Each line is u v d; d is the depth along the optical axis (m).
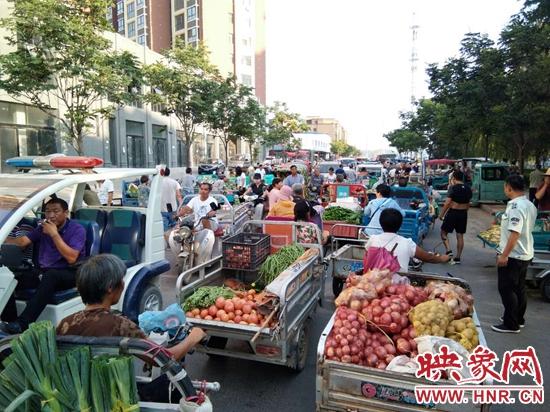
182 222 7.72
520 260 5.20
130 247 5.22
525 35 15.63
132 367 2.09
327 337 3.30
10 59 12.16
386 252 4.47
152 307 5.36
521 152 20.23
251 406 3.86
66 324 2.46
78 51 12.67
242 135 27.69
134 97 15.97
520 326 5.53
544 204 9.11
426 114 40.94
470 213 18.33
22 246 4.49
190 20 61.50
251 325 3.93
